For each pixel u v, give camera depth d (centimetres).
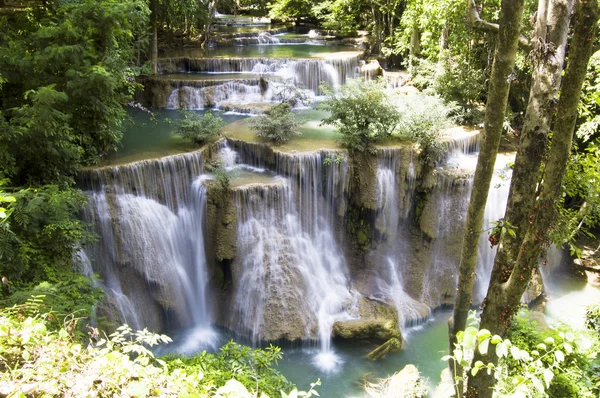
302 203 1473
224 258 1380
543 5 639
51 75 1223
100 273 1274
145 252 1320
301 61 2280
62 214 984
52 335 545
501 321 634
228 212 1360
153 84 2055
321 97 2277
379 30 2745
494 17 1798
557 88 626
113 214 1270
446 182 1547
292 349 1347
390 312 1421
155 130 1694
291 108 2033
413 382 1141
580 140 1750
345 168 1490
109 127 1369
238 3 4284
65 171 1202
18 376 462
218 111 2023
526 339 960
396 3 2502
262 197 1390
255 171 1509
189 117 1574
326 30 3366
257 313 1370
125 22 1355
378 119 1505
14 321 547
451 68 1920
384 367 1268
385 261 1588
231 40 2984
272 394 796
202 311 1451
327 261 1516
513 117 1897
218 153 1552
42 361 473
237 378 791
